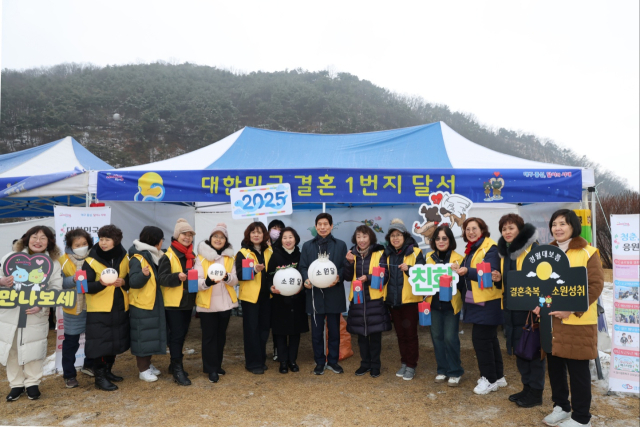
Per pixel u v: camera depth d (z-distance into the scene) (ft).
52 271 12.64
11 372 12.78
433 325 14.55
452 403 12.76
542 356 11.40
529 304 10.80
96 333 13.10
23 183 17.72
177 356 14.33
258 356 15.49
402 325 14.98
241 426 11.14
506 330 12.52
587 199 17.43
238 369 16.15
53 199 25.59
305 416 11.82
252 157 20.08
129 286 13.53
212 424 11.25
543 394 13.52
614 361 13.46
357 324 14.88
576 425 10.57
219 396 13.25
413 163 18.51
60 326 15.83
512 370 16.26
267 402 12.80
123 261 13.66
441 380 14.62
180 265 13.85
